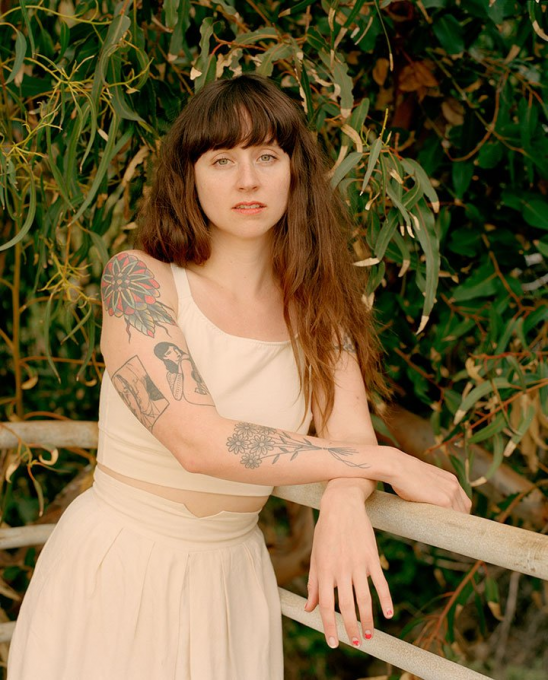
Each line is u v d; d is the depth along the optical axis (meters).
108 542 1.12
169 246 1.11
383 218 1.57
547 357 1.58
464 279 1.72
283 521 2.82
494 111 1.66
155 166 1.35
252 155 1.06
